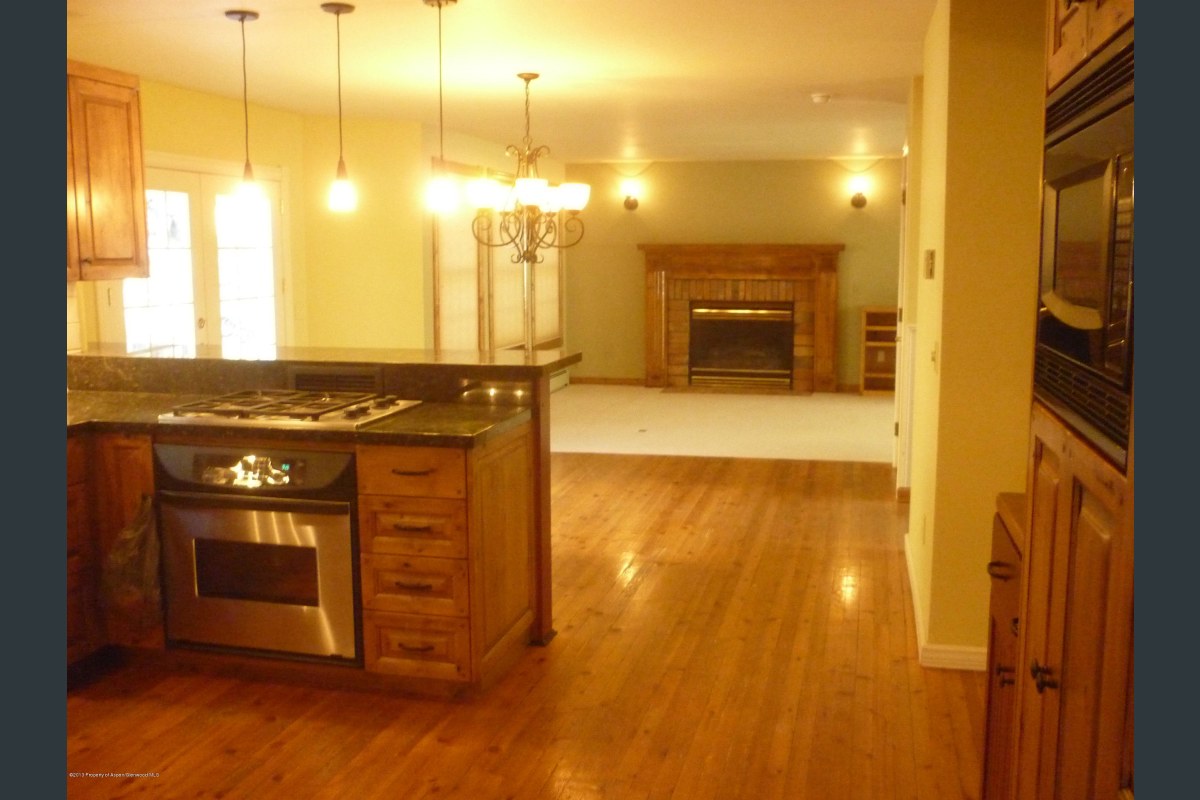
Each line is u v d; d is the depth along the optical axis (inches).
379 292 288.2
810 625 165.6
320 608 139.9
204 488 140.9
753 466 285.1
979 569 146.4
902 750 124.1
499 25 167.8
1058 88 56.7
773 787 115.7
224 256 249.8
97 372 168.2
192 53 191.0
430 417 144.1
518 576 150.8
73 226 173.6
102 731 130.3
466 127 305.7
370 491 135.6
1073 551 50.6
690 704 137.0
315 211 281.9
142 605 143.3
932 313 156.6
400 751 124.7
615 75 214.5
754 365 435.5
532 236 223.3
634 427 346.9
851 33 173.9
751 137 335.3
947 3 139.6
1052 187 58.5
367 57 195.2
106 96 179.5
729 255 426.6
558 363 158.2
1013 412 142.6
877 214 416.2
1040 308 61.8
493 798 113.8
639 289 442.6
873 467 284.0
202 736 129.0
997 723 82.6
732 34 174.7
